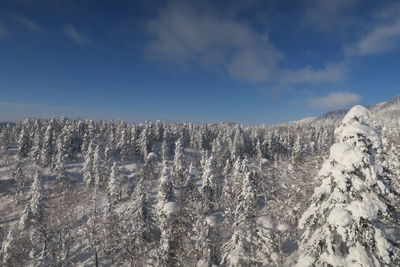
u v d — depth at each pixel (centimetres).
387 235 1149
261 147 12988
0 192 9156
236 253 2288
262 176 5503
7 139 13025
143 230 3997
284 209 3822
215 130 18275
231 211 3581
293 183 4400
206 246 2767
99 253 5072
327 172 1188
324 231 1130
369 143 1166
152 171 9731
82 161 11681
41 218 5934
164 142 12262
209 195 5962
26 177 9594
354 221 1066
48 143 11000
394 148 3912
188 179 5956
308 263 1156
